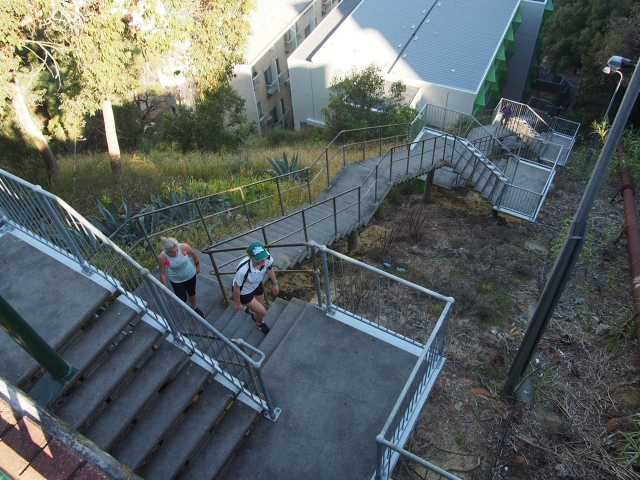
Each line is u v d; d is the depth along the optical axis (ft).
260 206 34.17
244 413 14.06
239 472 13.08
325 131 63.72
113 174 41.83
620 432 19.24
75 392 12.84
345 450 13.33
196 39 44.98
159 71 76.07
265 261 16.49
